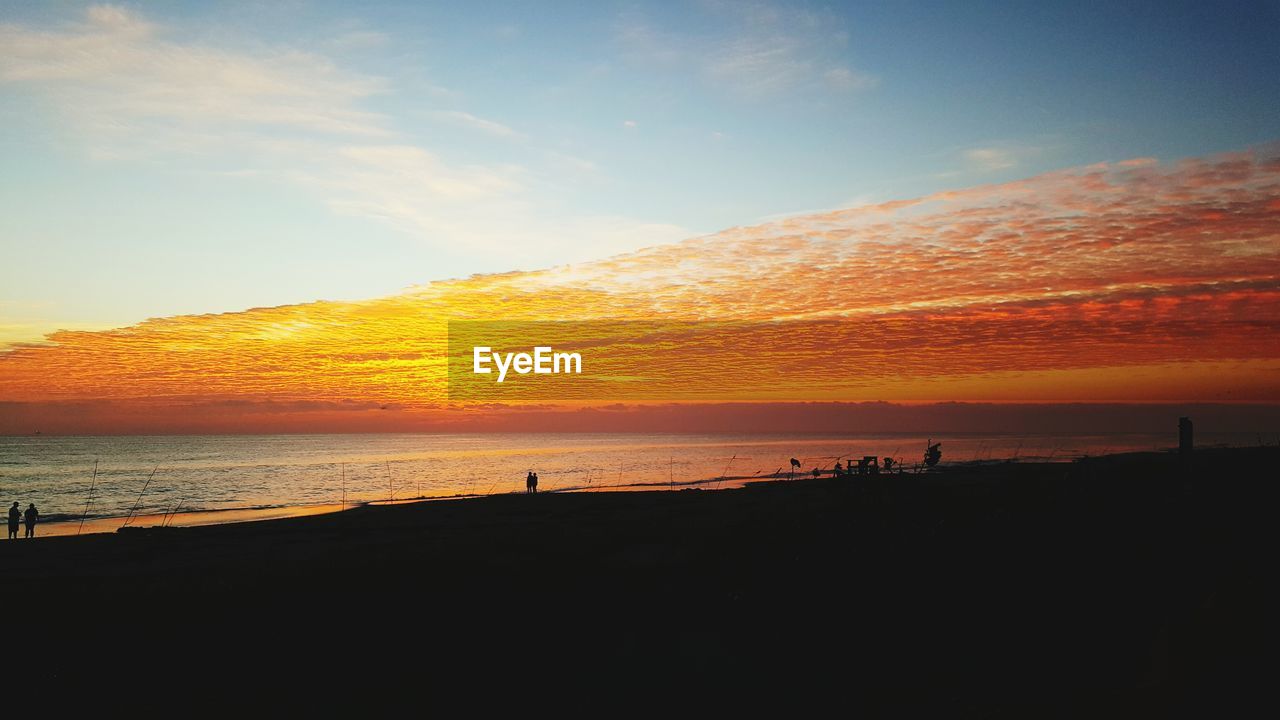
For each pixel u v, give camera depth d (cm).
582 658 1227
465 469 10100
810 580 1603
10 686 1141
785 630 1299
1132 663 912
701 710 991
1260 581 869
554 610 1490
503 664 1209
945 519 2117
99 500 5969
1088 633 1099
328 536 2609
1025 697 891
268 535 2678
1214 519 1839
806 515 2431
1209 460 3494
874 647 1175
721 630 1328
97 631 1390
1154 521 1869
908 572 1598
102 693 1119
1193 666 764
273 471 9819
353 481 8000
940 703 923
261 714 1041
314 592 1634
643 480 7156
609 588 1634
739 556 1878
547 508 3422
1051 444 14538
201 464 11625
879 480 2827
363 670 1203
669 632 1331
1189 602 1092
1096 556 1559
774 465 9644
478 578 1727
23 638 1341
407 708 1051
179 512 4794
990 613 1276
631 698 1052
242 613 1490
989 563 1605
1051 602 1280
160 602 1549
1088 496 2309
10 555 2228
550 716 1010
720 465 10044
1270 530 1644
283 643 1330
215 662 1236
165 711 1051
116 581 1731
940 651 1122
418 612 1492
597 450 17800
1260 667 719
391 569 1814
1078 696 855
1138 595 1232
